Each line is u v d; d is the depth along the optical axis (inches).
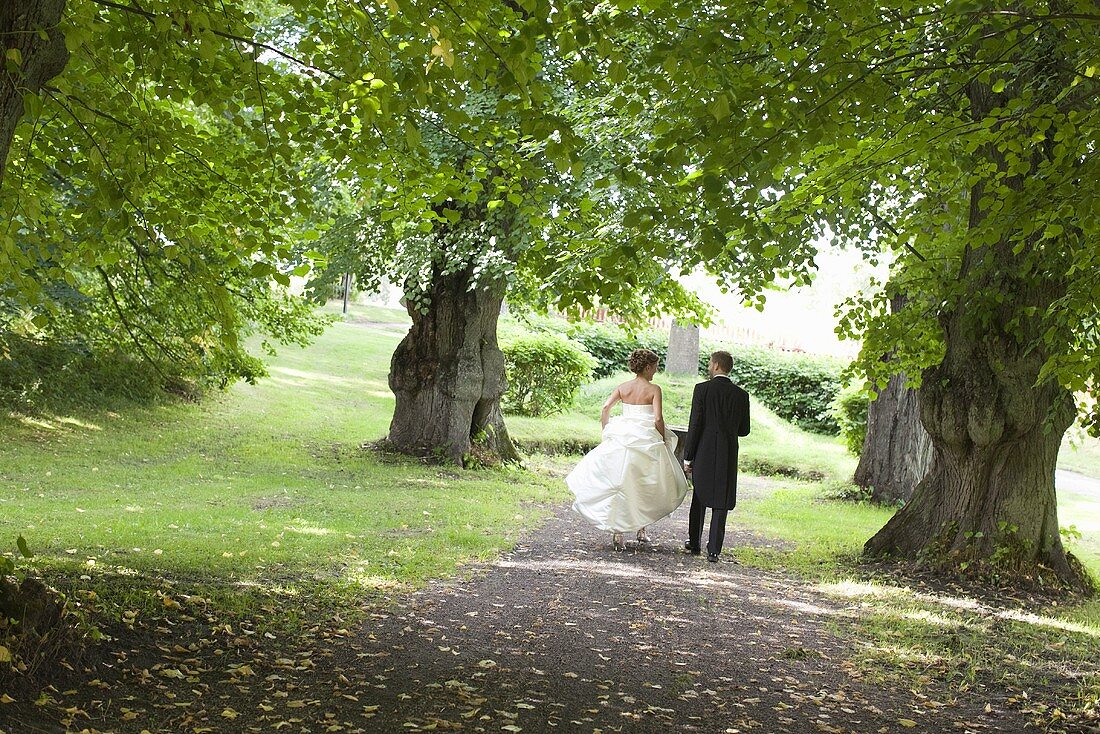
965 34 212.8
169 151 224.4
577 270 245.0
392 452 609.3
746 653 237.0
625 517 378.0
